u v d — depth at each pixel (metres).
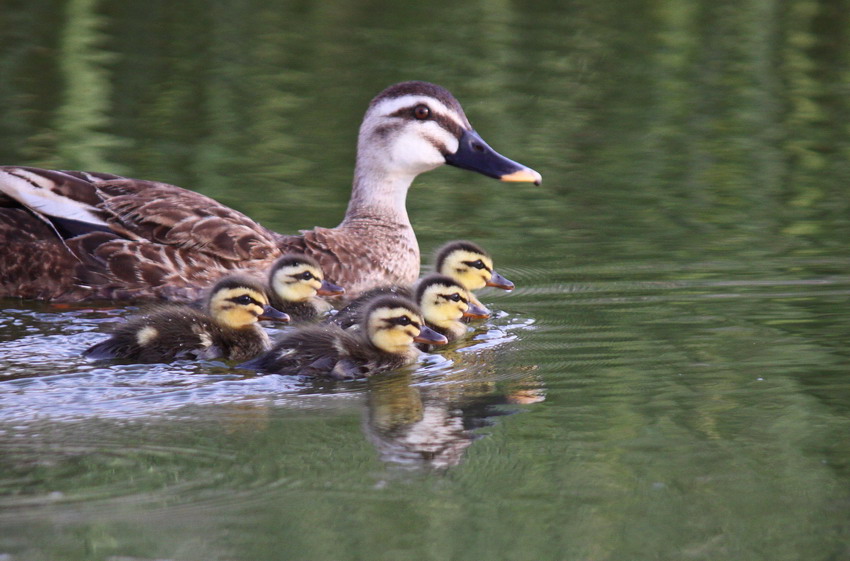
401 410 9.63
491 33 30.25
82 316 12.84
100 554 6.91
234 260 14.02
